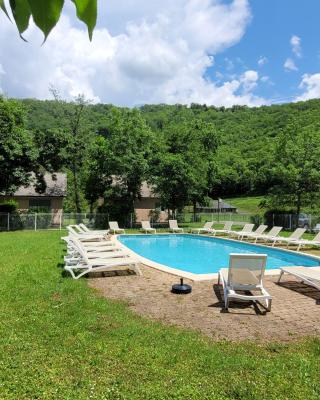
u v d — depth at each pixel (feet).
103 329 18.40
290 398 12.44
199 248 64.69
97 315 20.66
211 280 30.76
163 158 95.14
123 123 97.71
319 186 84.89
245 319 21.04
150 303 23.82
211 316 21.45
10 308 21.61
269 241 65.72
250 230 69.67
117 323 19.40
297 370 14.51
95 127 115.96
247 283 24.54
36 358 14.93
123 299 24.62
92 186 104.32
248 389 12.91
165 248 64.69
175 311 22.25
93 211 123.03
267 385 13.28
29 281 28.84
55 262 37.86
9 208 95.25
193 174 96.58
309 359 15.65
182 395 12.47
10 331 17.75
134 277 31.71
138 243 71.05
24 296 24.27
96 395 12.30
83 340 16.85
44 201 109.70
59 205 110.32
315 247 57.06
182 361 15.11
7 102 87.92
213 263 50.16
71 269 31.99
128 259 33.88
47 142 95.61
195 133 102.47
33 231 83.20
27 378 13.32
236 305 23.73
